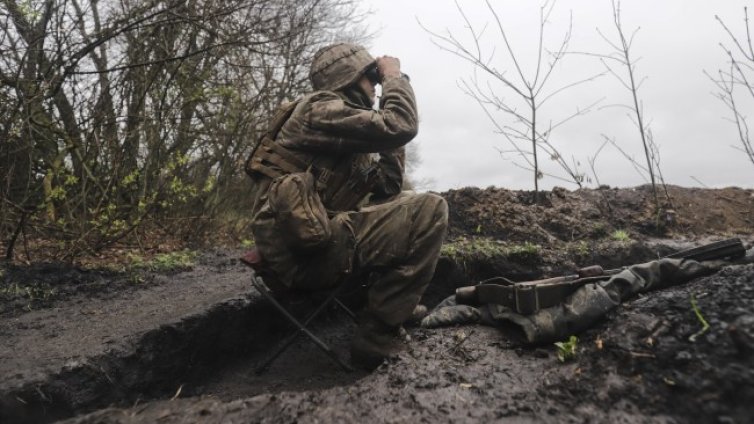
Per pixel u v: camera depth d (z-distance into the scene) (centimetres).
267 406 169
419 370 198
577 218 592
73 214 567
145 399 237
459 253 426
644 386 156
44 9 517
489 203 599
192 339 267
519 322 214
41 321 309
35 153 539
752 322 160
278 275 233
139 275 453
